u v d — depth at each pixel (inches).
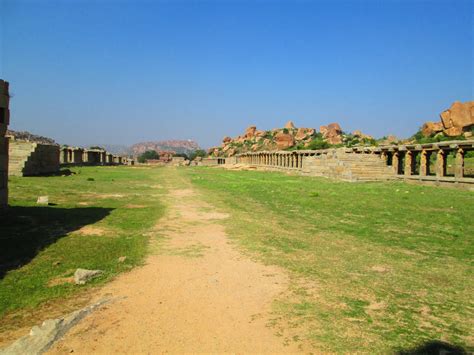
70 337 232.1
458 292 308.0
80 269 332.2
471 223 587.5
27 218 572.4
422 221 606.2
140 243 456.4
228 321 255.6
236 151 5369.1
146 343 227.0
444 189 1128.2
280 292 306.3
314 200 868.6
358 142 3826.3
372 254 417.1
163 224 579.2
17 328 244.1
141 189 1123.9
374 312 269.0
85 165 2876.5
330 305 280.8
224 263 383.2
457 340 229.6
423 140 2755.9
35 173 1503.4
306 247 446.9
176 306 279.1
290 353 215.9
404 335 235.6
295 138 5014.8
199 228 556.1
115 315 262.8
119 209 712.4
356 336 234.4
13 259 376.8
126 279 334.3
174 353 216.4
